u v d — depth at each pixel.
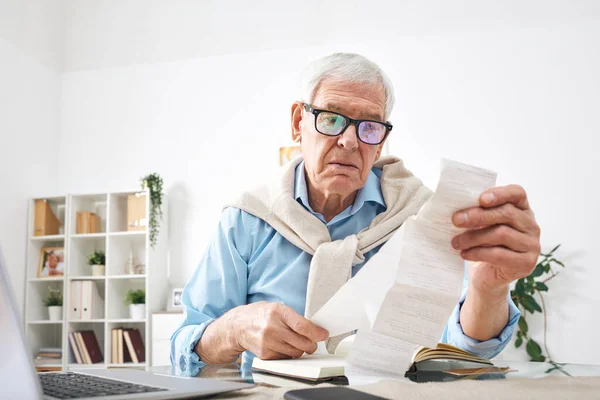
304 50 4.69
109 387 0.63
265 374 0.87
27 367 0.49
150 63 4.94
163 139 4.79
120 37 4.76
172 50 4.82
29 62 4.77
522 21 4.30
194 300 1.43
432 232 0.80
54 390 0.62
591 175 4.08
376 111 1.34
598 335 3.89
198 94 4.80
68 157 4.97
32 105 4.77
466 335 1.07
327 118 1.33
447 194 0.76
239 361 1.20
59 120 5.04
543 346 3.94
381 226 1.42
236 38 4.69
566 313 3.95
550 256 3.94
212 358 1.09
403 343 0.83
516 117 4.25
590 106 4.16
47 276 4.54
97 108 4.98
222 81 4.78
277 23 4.57
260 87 4.71
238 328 1.00
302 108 1.41
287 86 4.67
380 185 1.56
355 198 1.51
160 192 4.50
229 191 4.58
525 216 0.78
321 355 1.02
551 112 4.21
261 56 4.75
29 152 4.70
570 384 0.67
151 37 4.75
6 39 4.52
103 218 4.81
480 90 4.33
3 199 4.43
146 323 4.18
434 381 0.74
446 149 4.30
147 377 0.75
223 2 4.48
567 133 4.16
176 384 0.66
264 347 0.92
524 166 4.18
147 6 4.54
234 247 1.47
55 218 4.73
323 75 1.35
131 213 4.39
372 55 4.55
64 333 4.34
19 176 4.59
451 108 4.35
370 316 0.82
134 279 4.59
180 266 4.52
